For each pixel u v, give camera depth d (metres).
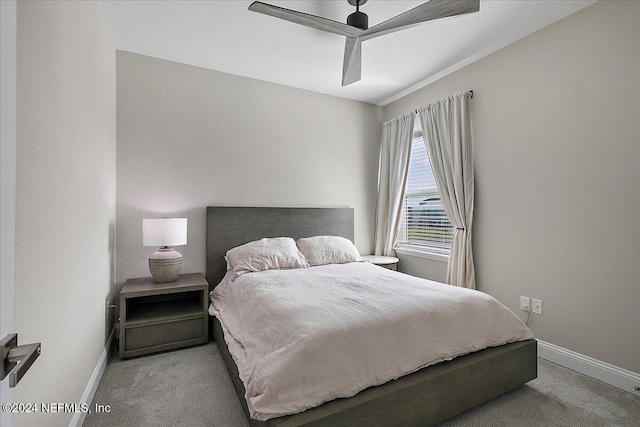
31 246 1.08
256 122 3.45
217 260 3.19
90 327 1.87
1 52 0.57
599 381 2.10
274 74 3.34
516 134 2.65
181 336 2.59
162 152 3.00
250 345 1.82
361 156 4.14
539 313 2.48
